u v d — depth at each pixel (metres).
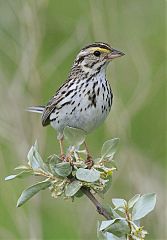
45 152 15.07
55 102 10.39
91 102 10.20
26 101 14.89
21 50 15.20
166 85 15.91
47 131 15.62
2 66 15.73
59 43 15.81
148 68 15.49
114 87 14.86
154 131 15.88
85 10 15.80
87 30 15.45
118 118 14.76
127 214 6.72
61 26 15.90
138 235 6.66
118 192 14.56
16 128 14.71
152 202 6.77
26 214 15.18
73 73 10.45
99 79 10.32
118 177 14.68
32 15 14.62
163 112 15.85
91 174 6.78
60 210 15.02
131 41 15.67
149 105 15.93
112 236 6.74
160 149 15.73
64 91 10.33
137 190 14.48
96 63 10.33
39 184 6.88
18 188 14.91
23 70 14.80
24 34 14.71
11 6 15.10
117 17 15.55
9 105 14.84
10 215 14.86
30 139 14.68
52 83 15.83
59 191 6.87
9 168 15.02
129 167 14.59
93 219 14.56
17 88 14.89
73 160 7.16
